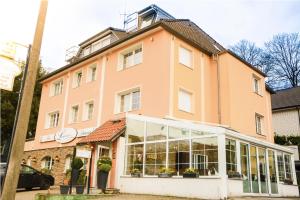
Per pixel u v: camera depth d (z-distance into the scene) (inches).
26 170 611.2
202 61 743.7
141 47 723.4
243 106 757.9
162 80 636.1
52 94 994.7
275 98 1269.7
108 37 909.8
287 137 1047.6
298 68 1569.9
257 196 522.0
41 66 1368.1
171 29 665.6
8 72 202.2
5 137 1174.3
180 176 498.3
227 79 727.1
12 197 239.3
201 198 459.5
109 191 547.5
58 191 588.7
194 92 691.4
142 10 871.1
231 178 466.9
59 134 852.0
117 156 605.0
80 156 483.8
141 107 662.5
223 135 464.8
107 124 694.5
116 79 748.0
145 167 563.8
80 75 910.4
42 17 286.8
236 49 1740.9
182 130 524.7
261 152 577.0
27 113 260.2
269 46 1670.8
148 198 463.8
